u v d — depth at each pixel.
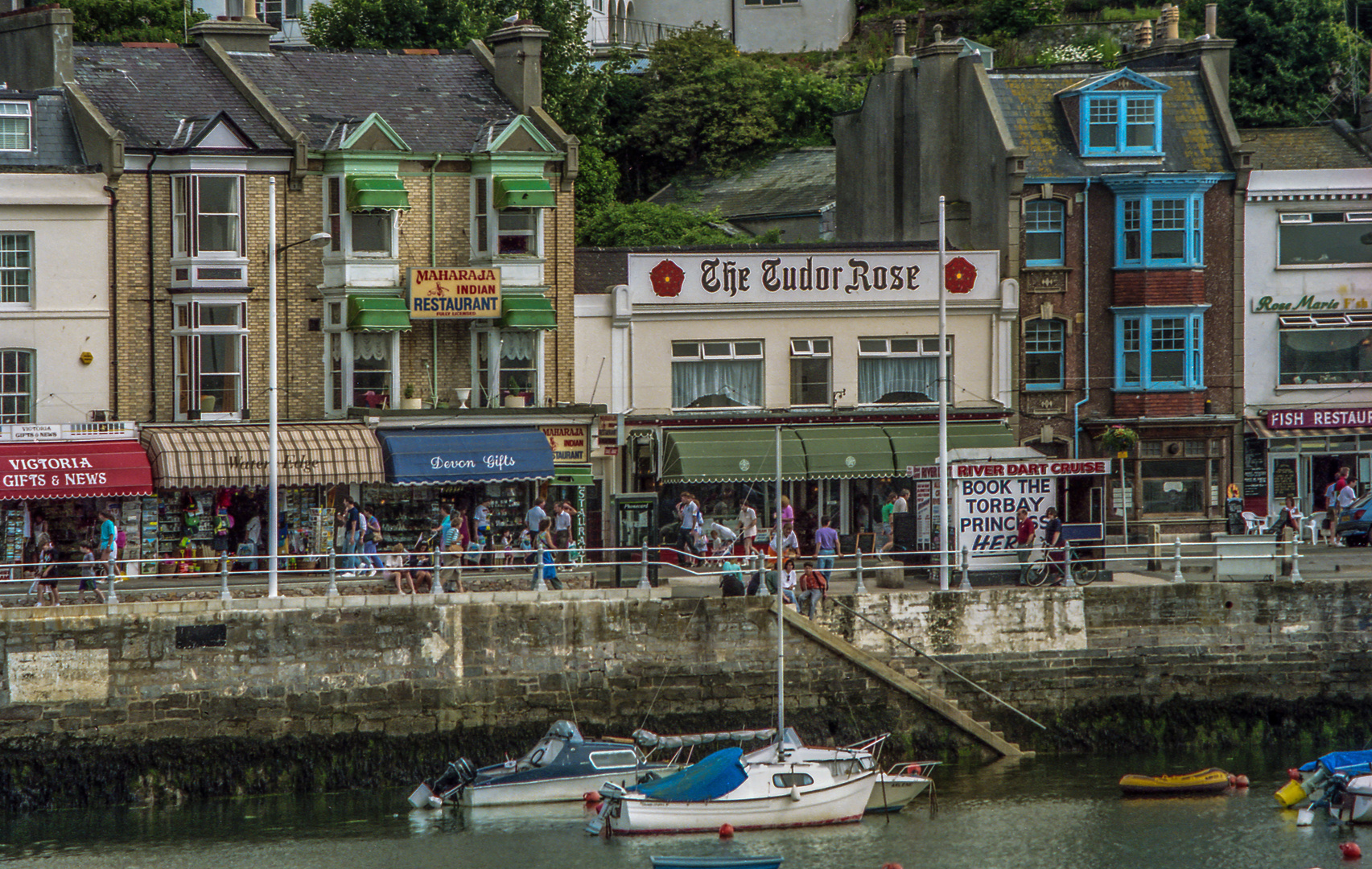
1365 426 146.12
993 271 141.75
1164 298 143.50
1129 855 94.38
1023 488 122.06
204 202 124.25
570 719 109.62
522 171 131.50
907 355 140.62
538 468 126.69
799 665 113.00
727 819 98.75
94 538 118.88
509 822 100.06
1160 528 143.75
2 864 90.75
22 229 120.19
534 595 109.62
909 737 113.94
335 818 100.31
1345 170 146.50
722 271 137.25
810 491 137.62
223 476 118.75
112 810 101.12
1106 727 117.62
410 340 130.50
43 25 126.38
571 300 134.38
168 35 171.38
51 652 100.69
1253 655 119.50
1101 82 144.62
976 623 116.56
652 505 126.31
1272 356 146.50
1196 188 143.62
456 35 168.75
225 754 103.88
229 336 124.94
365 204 125.50
